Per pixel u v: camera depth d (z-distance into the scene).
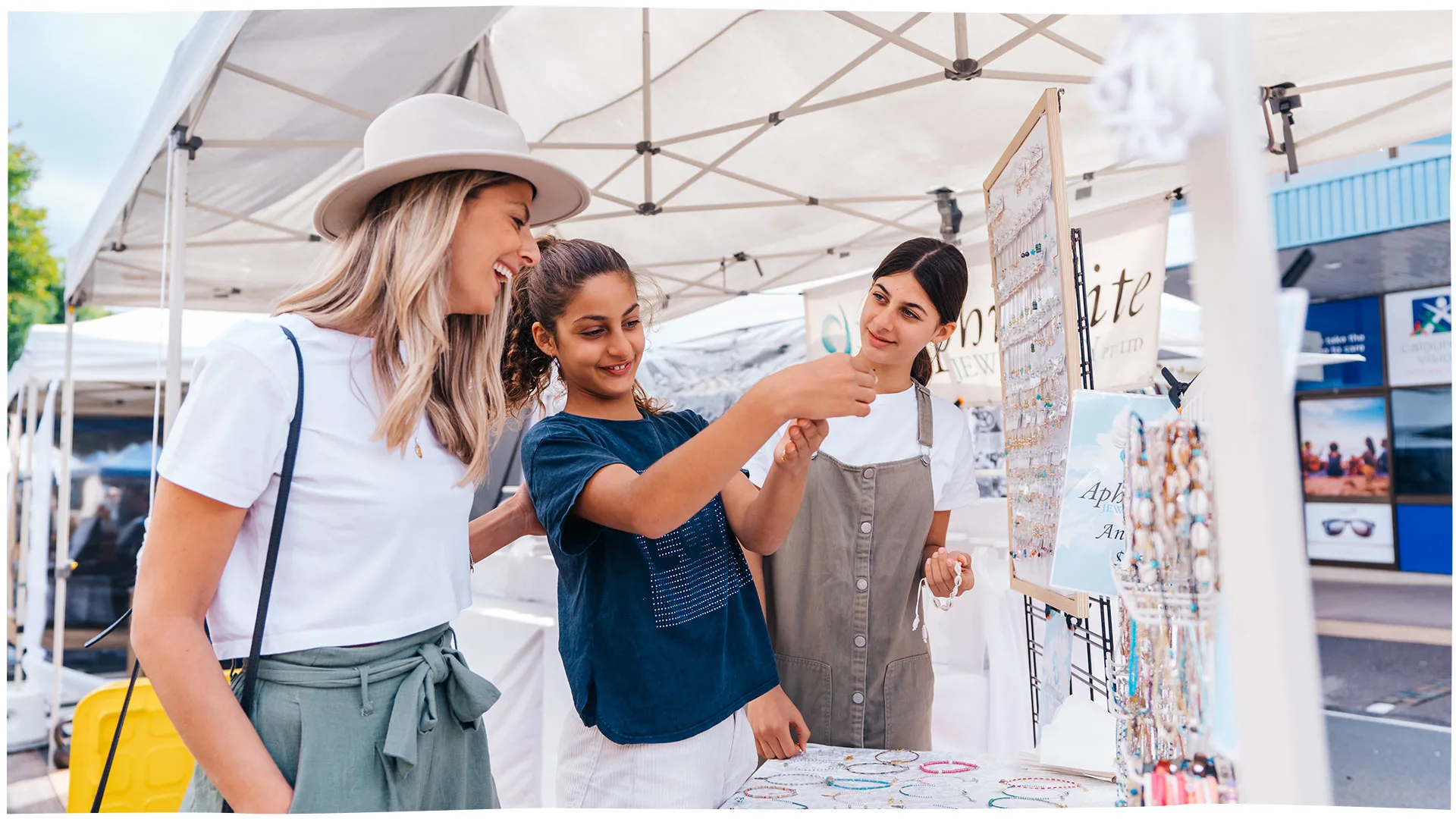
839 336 3.88
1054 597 1.29
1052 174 1.23
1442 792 3.58
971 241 4.77
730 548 1.45
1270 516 0.44
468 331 1.15
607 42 3.38
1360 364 10.61
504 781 2.66
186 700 0.83
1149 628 0.84
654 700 1.24
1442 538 9.81
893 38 2.80
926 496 1.84
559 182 1.17
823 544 1.82
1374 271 10.17
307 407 0.94
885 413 1.88
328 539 0.94
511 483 5.19
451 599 1.06
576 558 1.28
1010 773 1.21
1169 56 0.46
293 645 0.92
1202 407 0.90
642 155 3.81
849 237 4.94
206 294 5.34
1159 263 2.81
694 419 1.60
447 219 1.01
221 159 3.21
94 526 8.18
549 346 1.42
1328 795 0.43
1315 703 0.43
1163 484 0.82
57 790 3.90
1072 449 1.10
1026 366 1.43
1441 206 9.02
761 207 4.41
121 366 5.87
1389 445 10.34
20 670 5.40
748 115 3.68
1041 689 1.43
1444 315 9.88
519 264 1.11
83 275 4.55
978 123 3.60
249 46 2.47
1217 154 0.46
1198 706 0.78
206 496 0.85
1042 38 2.93
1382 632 6.70
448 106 1.05
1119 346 2.90
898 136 3.72
